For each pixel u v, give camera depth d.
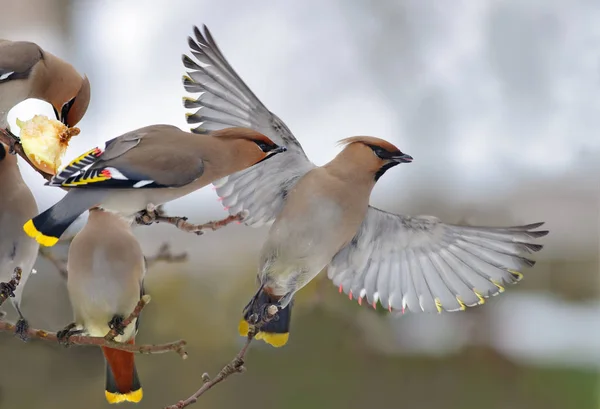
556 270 17.14
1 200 7.38
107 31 17.34
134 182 6.31
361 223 7.73
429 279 7.71
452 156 18.28
